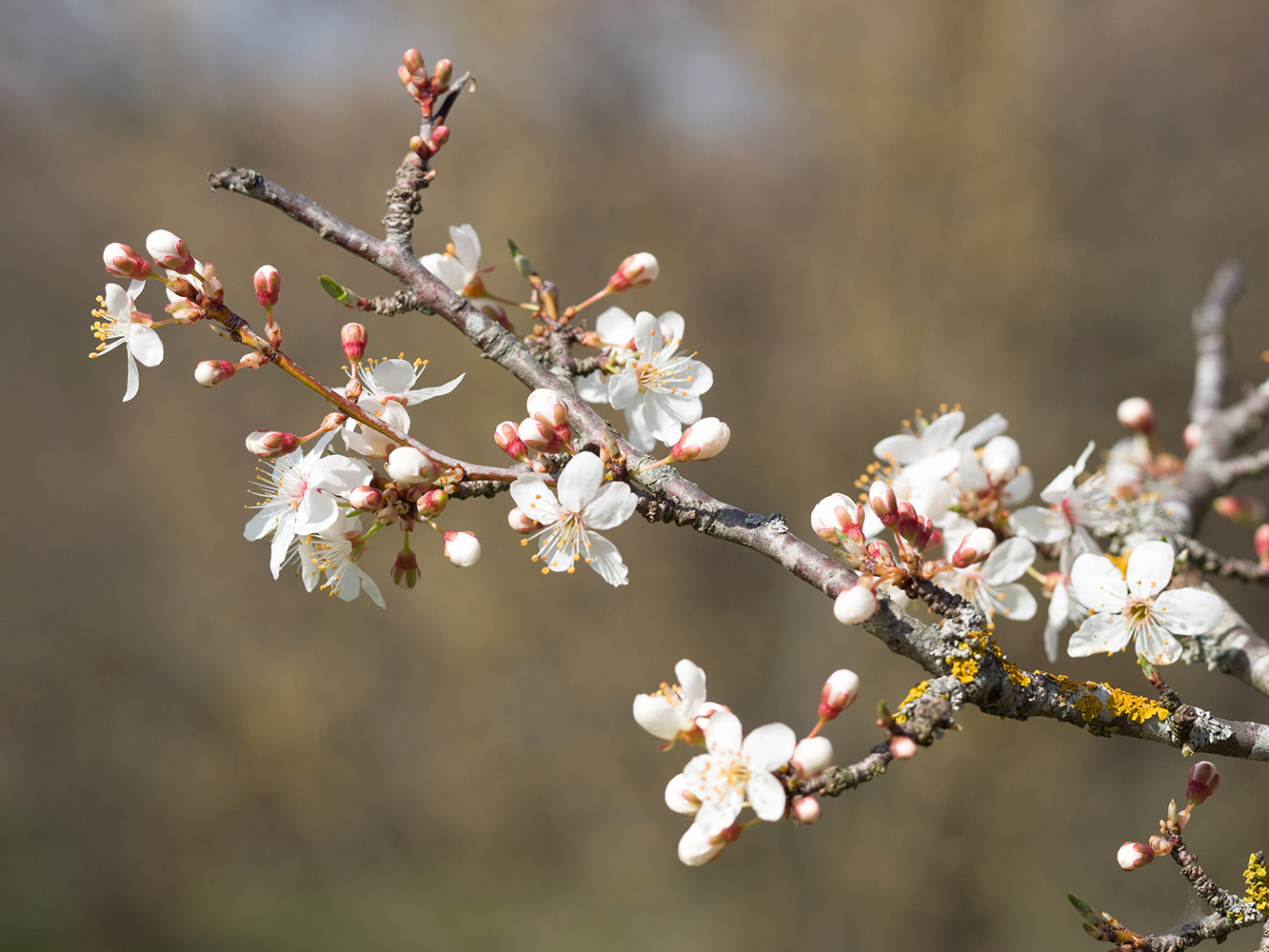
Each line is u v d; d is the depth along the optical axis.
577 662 12.81
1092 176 11.84
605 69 13.40
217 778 15.22
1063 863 10.44
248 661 14.78
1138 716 1.69
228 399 14.48
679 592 12.65
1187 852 1.75
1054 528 2.42
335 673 14.27
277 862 14.71
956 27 11.13
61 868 14.44
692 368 2.15
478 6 13.04
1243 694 10.01
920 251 11.49
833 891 11.16
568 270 13.23
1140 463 3.52
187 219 14.48
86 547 16.19
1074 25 11.73
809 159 13.04
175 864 14.83
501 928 12.93
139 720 15.76
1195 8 11.74
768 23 12.30
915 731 1.52
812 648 11.95
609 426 1.88
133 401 15.05
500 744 13.41
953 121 11.25
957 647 1.64
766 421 12.91
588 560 1.74
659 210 13.49
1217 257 11.95
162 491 14.96
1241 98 11.97
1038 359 11.46
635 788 12.80
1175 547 2.73
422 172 2.11
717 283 13.55
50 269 15.76
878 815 10.91
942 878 10.64
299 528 1.72
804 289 12.77
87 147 15.23
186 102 14.81
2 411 15.94
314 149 14.83
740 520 1.76
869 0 11.59
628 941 12.32
